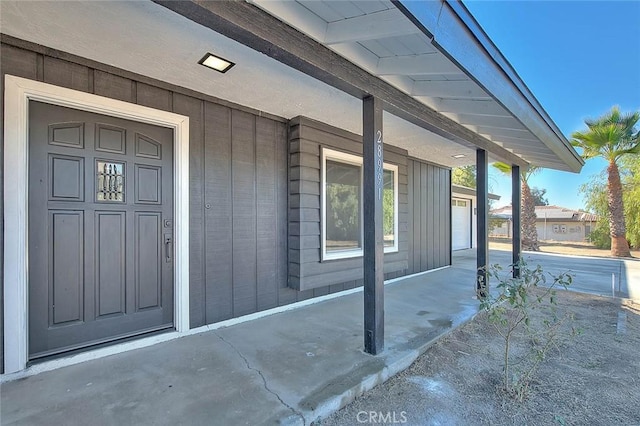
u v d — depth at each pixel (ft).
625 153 38.11
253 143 11.93
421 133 15.14
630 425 6.26
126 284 9.09
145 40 7.14
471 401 6.97
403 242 18.60
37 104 7.66
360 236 15.47
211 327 10.66
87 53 7.79
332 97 10.66
